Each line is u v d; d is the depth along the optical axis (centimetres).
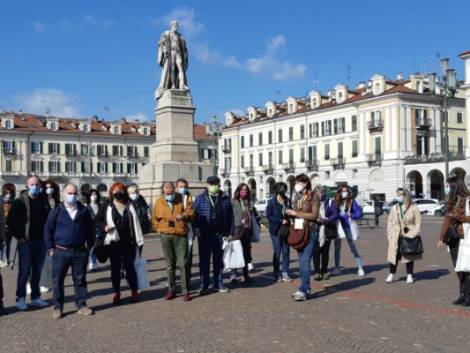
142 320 918
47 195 1131
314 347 740
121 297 1128
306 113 7881
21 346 768
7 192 1359
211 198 1160
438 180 6481
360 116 7069
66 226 956
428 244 2180
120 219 1049
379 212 3428
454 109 6975
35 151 9481
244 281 1287
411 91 6669
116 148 10212
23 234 1022
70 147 9788
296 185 1091
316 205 1066
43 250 1056
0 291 977
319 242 1282
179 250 1086
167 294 1115
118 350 743
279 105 8938
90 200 1523
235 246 1218
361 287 1201
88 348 754
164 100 2427
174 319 921
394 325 855
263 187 8662
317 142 7756
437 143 6838
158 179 2334
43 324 901
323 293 1136
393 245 1242
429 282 1252
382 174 6769
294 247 1064
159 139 2480
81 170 9869
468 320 886
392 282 1259
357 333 810
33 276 1055
